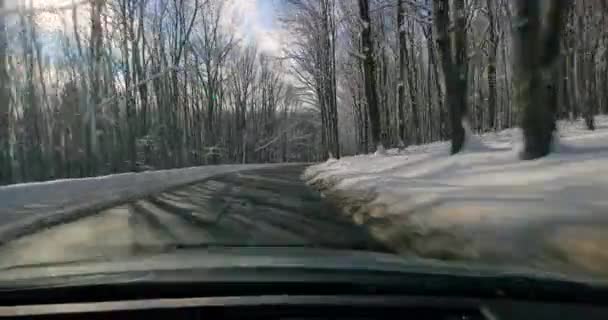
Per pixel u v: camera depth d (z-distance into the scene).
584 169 6.18
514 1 8.15
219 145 56.81
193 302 2.48
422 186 8.48
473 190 6.90
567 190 5.39
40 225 8.64
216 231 7.13
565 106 23.91
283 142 77.19
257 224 7.75
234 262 3.48
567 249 3.88
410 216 6.72
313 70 41.03
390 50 37.31
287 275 2.89
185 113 44.50
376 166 15.05
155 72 39.19
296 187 16.55
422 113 43.38
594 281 2.80
